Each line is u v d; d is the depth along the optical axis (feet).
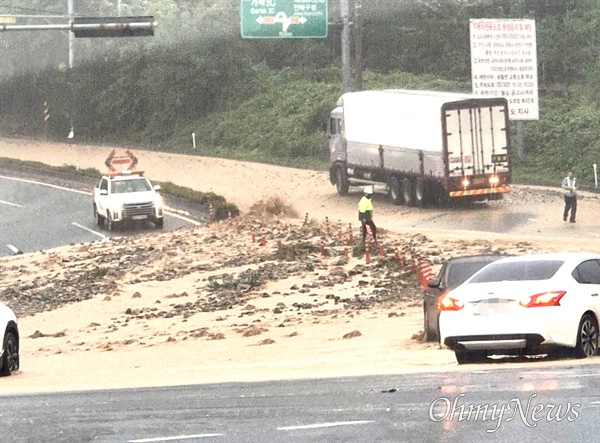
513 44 483.92
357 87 560.20
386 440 76.54
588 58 632.38
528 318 128.16
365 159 455.22
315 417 88.58
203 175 588.50
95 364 178.60
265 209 428.15
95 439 81.25
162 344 202.69
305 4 432.25
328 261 307.17
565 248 305.73
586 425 79.71
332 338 191.83
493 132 410.11
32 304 277.85
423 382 110.63
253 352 181.88
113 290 286.66
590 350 132.05
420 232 354.13
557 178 510.99
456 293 132.36
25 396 118.01
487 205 423.64
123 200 407.03
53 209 465.88
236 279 283.18
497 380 108.37
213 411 94.73
